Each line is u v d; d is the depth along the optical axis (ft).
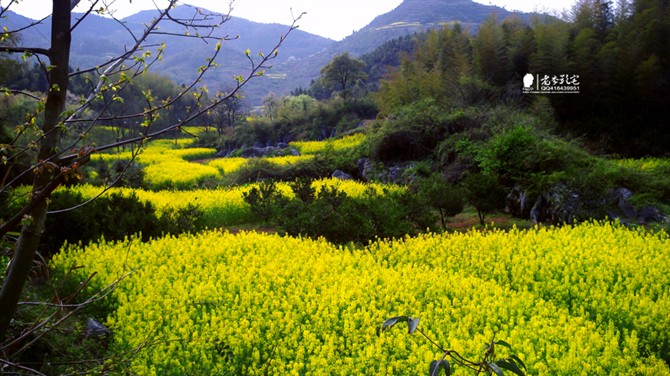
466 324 23.29
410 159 78.07
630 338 21.90
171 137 265.95
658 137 83.41
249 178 83.76
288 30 8.47
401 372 20.12
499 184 51.96
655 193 45.60
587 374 19.06
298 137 189.37
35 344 14.80
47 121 7.27
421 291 28.40
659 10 90.07
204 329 22.85
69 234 37.42
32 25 7.74
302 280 29.94
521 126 61.16
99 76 7.82
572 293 28.02
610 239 36.47
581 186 46.73
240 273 30.66
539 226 47.96
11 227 6.85
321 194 49.49
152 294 26.58
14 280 7.23
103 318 25.66
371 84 364.38
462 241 38.32
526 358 19.29
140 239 37.68
